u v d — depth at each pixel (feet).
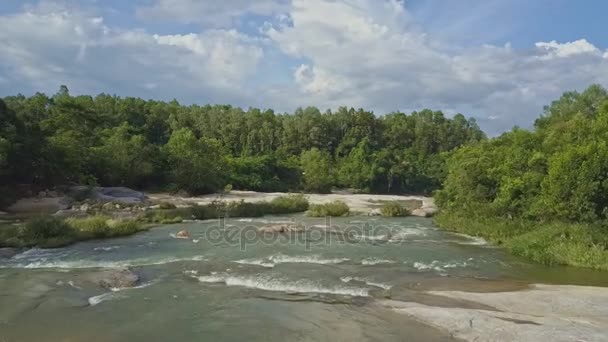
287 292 46.09
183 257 63.93
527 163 99.14
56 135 188.65
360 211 142.61
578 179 75.46
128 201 149.69
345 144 399.03
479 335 33.65
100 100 350.64
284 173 299.99
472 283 51.26
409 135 439.63
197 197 199.52
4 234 74.23
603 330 34.04
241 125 380.58
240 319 37.99
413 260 64.59
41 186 149.18
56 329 35.53
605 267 59.16
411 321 37.19
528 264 63.00
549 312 39.50
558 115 164.45
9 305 41.04
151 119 353.10
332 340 33.45
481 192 106.63
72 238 77.61
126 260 61.52
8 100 269.85
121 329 35.65
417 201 202.49
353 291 46.52
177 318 38.22
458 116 499.51
